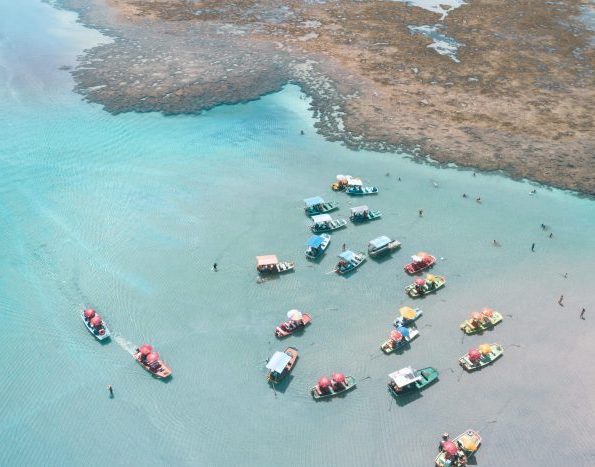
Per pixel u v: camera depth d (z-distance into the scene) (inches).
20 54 4827.8
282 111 4047.7
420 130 3811.5
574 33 5290.4
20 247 2763.3
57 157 3489.2
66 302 2461.9
